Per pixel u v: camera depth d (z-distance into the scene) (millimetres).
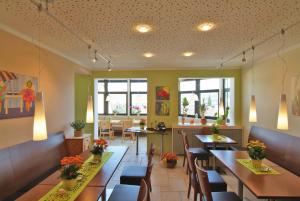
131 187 2613
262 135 4309
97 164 2715
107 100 9859
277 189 1976
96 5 2102
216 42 3445
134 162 5125
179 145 5859
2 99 2641
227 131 5688
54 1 2006
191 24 2621
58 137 3990
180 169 4613
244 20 2494
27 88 3145
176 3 2061
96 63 5398
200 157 4367
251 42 3432
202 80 6941
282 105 2367
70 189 1964
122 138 8242
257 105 4824
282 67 3854
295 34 3002
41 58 3555
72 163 2027
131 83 9891
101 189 1977
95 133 6230
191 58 4758
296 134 3426
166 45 3635
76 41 3395
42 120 1899
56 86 4090
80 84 6176
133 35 3068
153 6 2129
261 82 4637
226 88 6312
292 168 3164
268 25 2662
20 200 1772
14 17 2416
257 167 2574
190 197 3299
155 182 3904
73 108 4898
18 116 2932
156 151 5984
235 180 4035
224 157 3074
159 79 6039
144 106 9820
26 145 3004
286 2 2041
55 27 2750
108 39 3268
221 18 2436
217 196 2354
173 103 6012
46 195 1857
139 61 5133
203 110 6285
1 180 2391
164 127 5730
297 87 3416
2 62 2654
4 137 2678
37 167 3105
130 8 2168
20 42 2998
